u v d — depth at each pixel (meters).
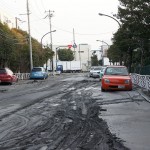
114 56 68.56
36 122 12.42
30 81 47.53
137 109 15.58
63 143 9.10
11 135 10.16
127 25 36.62
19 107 16.88
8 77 40.00
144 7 34.56
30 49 59.59
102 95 22.27
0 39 51.78
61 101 19.25
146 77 26.12
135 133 10.38
